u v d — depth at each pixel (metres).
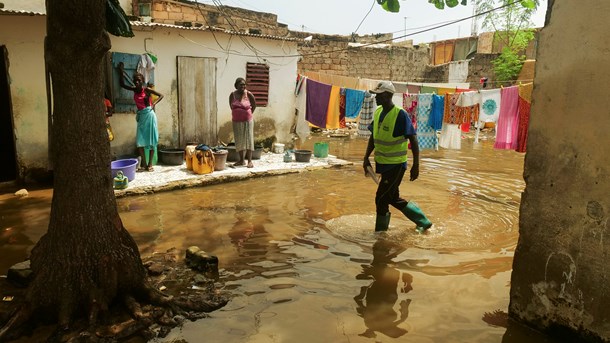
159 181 7.89
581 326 3.16
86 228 3.57
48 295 3.47
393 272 4.54
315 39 19.52
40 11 8.34
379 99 5.46
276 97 11.56
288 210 6.67
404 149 5.48
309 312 3.72
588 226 3.07
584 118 3.03
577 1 3.02
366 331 3.44
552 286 3.32
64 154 3.53
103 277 3.59
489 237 5.62
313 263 4.73
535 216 3.39
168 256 4.80
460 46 25.39
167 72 9.57
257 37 10.77
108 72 8.55
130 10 10.52
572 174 3.13
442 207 6.97
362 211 6.68
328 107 10.94
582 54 3.02
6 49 7.52
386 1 4.04
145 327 3.45
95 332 3.34
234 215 6.37
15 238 5.34
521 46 20.05
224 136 10.76
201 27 9.98
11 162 8.45
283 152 11.51
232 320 3.58
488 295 4.07
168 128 9.79
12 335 3.27
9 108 7.81
